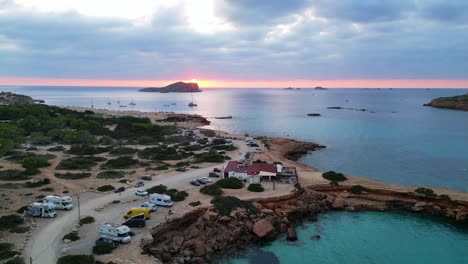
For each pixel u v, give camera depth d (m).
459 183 91.38
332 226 61.44
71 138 116.25
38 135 115.31
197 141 134.50
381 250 52.56
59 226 51.06
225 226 55.41
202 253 49.22
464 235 58.16
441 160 118.81
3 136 109.19
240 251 51.94
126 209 58.44
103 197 64.75
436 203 68.75
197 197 65.25
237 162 89.81
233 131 193.00
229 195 66.50
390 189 73.31
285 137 170.88
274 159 105.94
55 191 67.00
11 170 78.50
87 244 45.59
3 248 43.19
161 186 69.25
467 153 130.25
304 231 59.28
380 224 62.38
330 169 106.44
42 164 84.19
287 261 48.88
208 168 89.81
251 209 59.59
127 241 46.38
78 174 78.44
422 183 91.25
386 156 125.56
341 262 48.84
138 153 104.50
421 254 51.53
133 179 77.62
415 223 63.03
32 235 47.94
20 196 62.91
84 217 54.25
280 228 58.72
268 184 75.19
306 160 118.94
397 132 185.12
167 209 58.34
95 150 104.19
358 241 55.47
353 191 74.12
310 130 196.12
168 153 105.06
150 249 46.62
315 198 70.06
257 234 54.59
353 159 120.75
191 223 56.62
